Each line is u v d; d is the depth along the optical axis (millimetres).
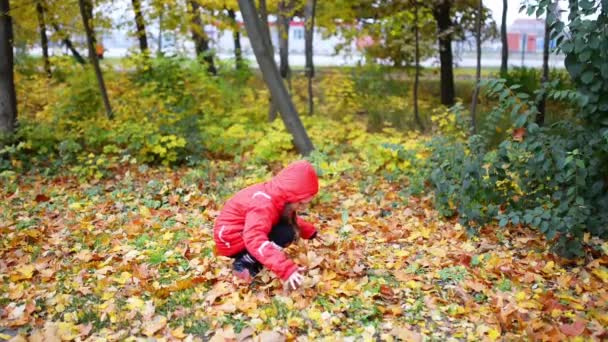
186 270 4398
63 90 10922
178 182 7309
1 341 3330
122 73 11633
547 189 5086
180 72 11109
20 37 13680
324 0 12859
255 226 3596
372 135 10102
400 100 12758
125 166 8547
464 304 3840
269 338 3268
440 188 5594
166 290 3924
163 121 9258
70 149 8445
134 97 10586
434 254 4777
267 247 3559
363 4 13078
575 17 4508
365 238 5277
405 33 12578
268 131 9562
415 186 6750
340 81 12531
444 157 5855
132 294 3912
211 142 9461
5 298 3898
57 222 5770
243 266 3973
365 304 3764
